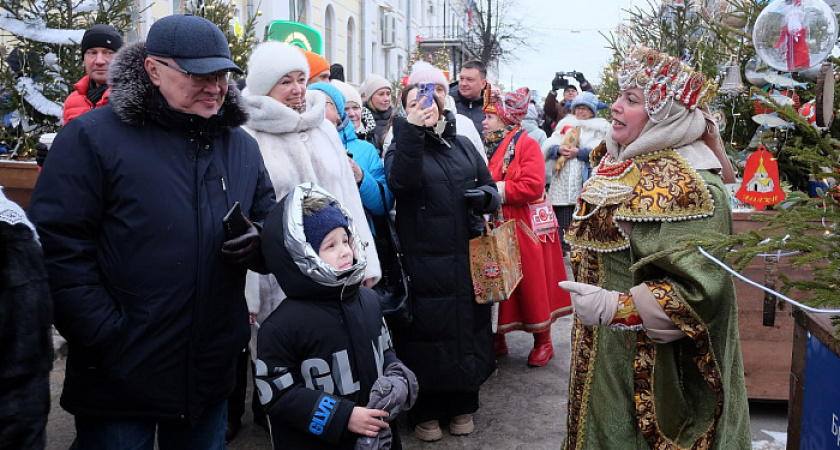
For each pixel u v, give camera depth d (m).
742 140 3.92
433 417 3.61
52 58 5.33
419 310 3.46
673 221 2.08
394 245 3.44
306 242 2.09
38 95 5.30
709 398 2.17
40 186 2.00
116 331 2.00
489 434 3.70
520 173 4.34
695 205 2.08
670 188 2.10
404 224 3.48
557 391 4.29
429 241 3.45
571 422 2.43
